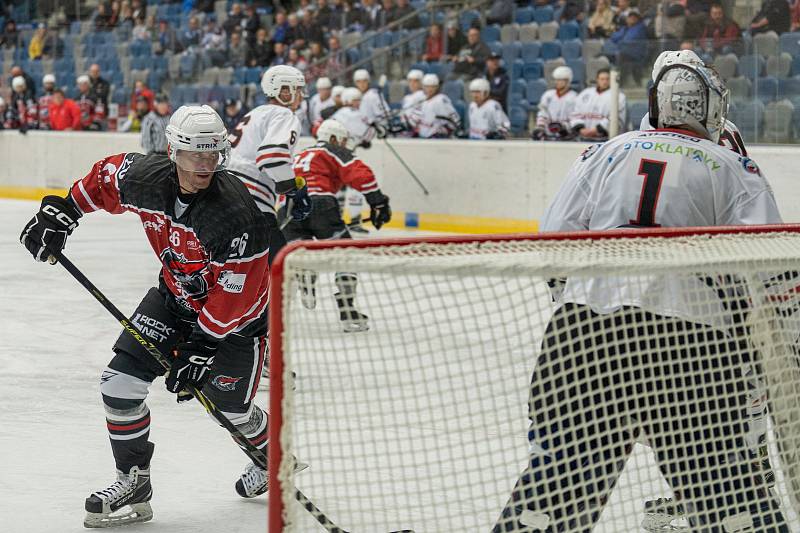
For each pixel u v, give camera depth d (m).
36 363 15.70
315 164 18.47
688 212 7.13
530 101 34.09
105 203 9.02
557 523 6.64
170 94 43.34
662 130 7.47
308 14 41.59
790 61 28.31
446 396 11.61
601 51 32.09
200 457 11.33
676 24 30.11
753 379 6.91
